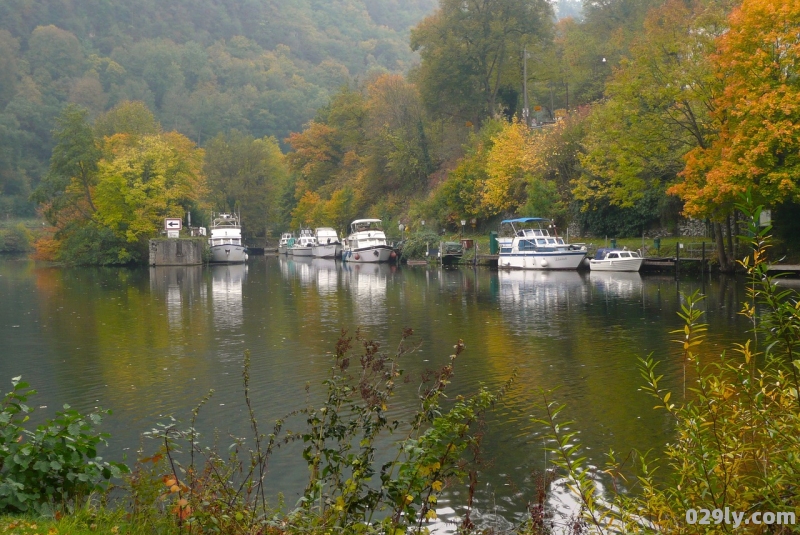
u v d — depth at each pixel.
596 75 74.38
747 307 6.87
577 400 15.56
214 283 49.00
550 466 11.70
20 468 7.33
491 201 63.88
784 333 6.41
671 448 7.32
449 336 23.98
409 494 6.44
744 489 6.39
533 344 22.12
